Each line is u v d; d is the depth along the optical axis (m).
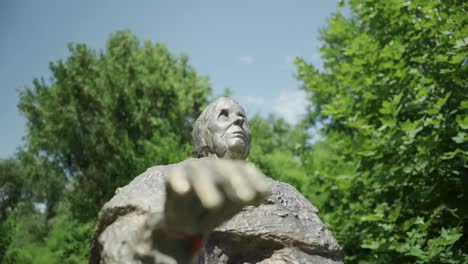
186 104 22.64
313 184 9.27
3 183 22.55
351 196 9.50
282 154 18.56
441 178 8.00
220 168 0.99
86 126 18.06
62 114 17.77
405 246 7.38
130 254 1.33
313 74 9.48
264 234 3.42
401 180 8.12
